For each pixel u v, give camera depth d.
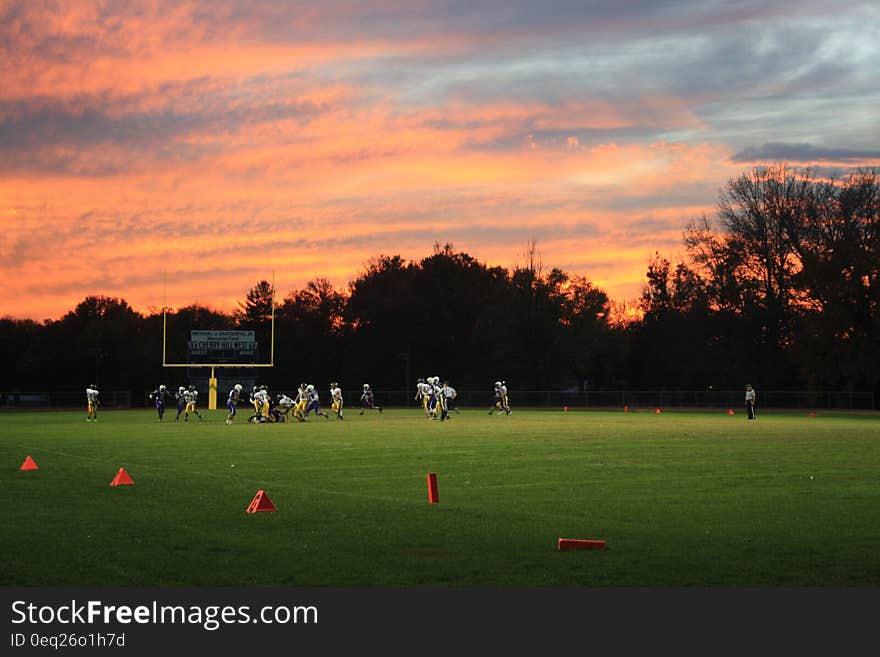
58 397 91.44
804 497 17.91
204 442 33.22
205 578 11.12
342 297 119.38
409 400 88.06
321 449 29.67
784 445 31.67
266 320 117.69
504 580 11.03
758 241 87.81
